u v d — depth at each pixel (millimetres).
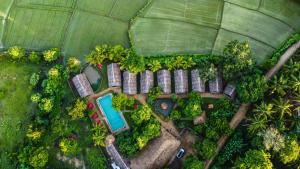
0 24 103500
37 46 101938
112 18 101062
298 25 96250
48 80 97438
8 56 101375
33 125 96938
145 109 92438
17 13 103500
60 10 102750
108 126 97062
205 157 90562
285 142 84688
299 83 87000
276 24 96938
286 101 88688
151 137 93000
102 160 95438
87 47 100750
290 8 97062
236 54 88250
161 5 100188
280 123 86938
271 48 96125
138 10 100562
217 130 91188
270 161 87000
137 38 99625
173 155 94500
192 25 98875
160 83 95688
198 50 97625
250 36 97125
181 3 99812
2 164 97938
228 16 98375
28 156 94500
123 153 94250
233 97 93750
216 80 93812
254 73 91438
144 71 96562
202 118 93438
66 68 98250
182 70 95812
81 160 97125
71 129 97562
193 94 92812
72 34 101625
